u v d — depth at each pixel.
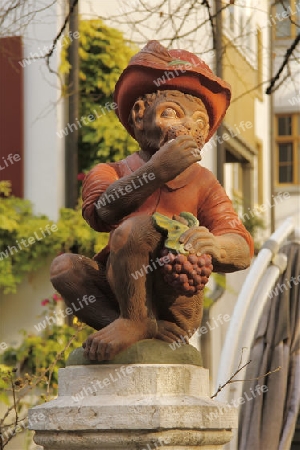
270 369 8.75
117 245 3.83
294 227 9.38
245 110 13.77
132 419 3.69
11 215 10.66
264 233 14.77
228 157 13.70
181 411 3.71
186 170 4.04
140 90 4.07
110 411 3.72
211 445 3.93
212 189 4.06
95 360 3.88
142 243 3.80
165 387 3.81
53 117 10.93
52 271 4.05
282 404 8.65
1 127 11.01
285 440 8.67
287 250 9.35
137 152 4.19
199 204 4.05
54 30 10.59
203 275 3.75
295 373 8.95
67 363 3.98
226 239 3.90
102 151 11.09
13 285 10.59
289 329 8.99
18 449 9.70
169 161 3.81
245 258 3.95
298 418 10.38
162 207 4.00
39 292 10.78
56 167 10.92
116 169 4.16
